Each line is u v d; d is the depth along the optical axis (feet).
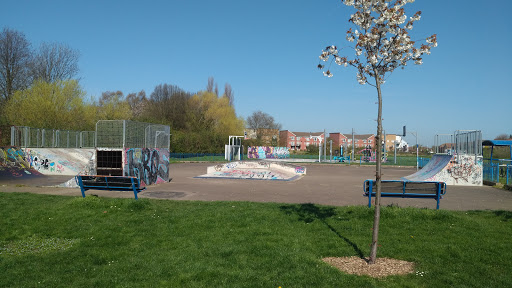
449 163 64.28
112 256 19.08
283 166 77.97
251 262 17.65
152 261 18.10
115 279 15.92
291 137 350.23
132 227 24.73
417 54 18.53
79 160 65.36
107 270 17.10
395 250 19.49
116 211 29.32
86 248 20.51
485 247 19.93
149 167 58.03
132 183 34.27
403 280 15.39
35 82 104.63
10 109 99.14
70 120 105.70
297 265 17.08
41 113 99.35
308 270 16.42
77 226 25.05
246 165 74.33
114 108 134.72
